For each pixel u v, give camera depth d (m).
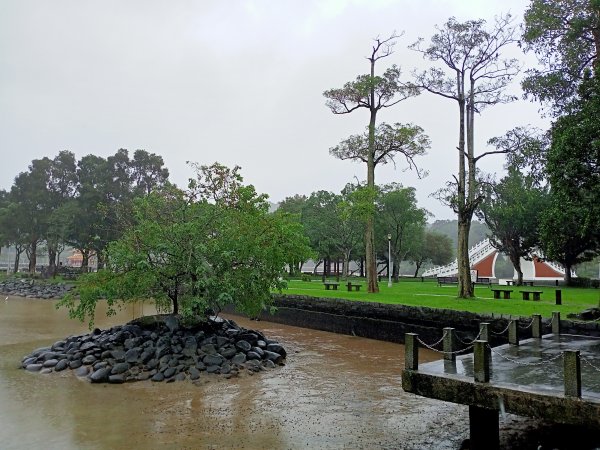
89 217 48.72
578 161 14.67
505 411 6.89
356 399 10.69
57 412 9.69
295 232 16.98
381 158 28.16
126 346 13.38
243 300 15.93
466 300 20.75
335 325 21.69
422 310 17.48
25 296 42.34
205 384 11.88
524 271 51.78
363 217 27.12
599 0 14.73
